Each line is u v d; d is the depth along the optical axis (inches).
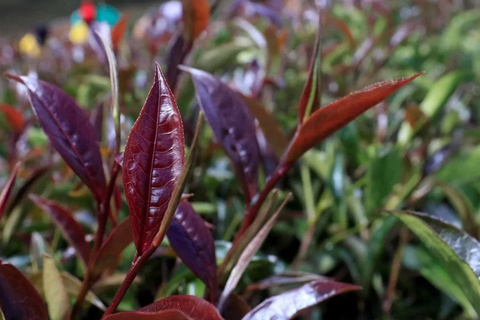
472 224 19.6
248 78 27.5
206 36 37.7
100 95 33.7
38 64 49.8
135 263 11.9
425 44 50.6
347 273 23.8
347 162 28.2
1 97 40.1
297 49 41.7
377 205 21.9
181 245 14.3
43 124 14.2
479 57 45.0
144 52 42.0
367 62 39.6
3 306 12.6
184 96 21.3
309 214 23.4
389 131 31.1
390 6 57.6
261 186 22.6
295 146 14.4
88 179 14.2
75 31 55.0
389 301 21.5
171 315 11.0
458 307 22.5
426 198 26.4
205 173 22.9
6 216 19.5
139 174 11.7
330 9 50.8
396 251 23.2
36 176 19.3
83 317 18.8
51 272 14.0
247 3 36.8
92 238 18.8
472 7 64.9
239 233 15.1
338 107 13.5
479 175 23.8
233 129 15.4
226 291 14.3
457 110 31.9
